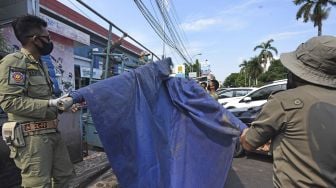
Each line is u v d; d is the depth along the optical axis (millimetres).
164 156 3412
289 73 2105
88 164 5727
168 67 4090
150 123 3312
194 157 3523
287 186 1944
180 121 3768
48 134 3049
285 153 1969
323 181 1832
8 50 5281
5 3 4934
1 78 2830
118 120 2994
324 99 1891
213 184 3365
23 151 2930
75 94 2879
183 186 3330
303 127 1884
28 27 2980
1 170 4094
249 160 7223
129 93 3184
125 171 2941
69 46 9258
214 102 3723
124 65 7668
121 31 6906
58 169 3240
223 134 3525
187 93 3877
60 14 10547
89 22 12750
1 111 4129
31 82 2967
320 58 1896
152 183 3074
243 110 9109
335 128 1833
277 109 1969
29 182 2949
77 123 5758
